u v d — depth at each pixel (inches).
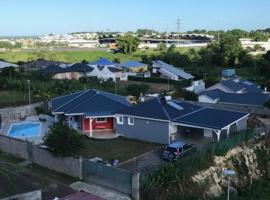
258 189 1350.9
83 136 1689.2
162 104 1713.8
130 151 1502.2
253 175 1432.1
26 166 1334.9
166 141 1592.0
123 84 3216.0
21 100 2279.8
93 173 1192.8
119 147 1555.1
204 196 1179.9
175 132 1654.8
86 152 1485.0
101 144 1594.5
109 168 1152.8
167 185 1126.4
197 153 1306.6
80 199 951.0
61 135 1254.9
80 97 1915.6
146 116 1627.7
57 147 1245.7
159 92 2807.6
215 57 4879.4
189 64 4817.9
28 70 3619.6
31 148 1366.9
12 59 5132.9
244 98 2268.7
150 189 1095.6
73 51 6304.1
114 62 4441.4
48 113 2119.8
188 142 1573.6
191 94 2480.3
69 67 3533.5
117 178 1138.7
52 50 6604.3
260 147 1557.6
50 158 1302.9
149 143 1611.7
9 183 993.5
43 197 1079.0
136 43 6067.9
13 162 1369.3
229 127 1574.8
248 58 4749.0
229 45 4901.6
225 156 1402.6
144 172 1210.6
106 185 1167.6
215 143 1391.5
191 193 1154.0
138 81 3563.0
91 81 3107.8
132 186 1104.2
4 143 1478.8
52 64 3791.8
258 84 3093.0
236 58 4783.5
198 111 1688.0
